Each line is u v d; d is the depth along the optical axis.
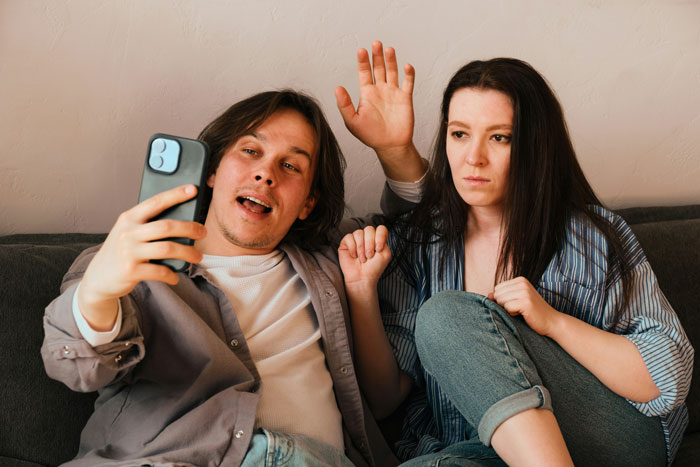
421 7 1.54
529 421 0.90
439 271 1.28
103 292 0.82
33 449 1.01
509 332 1.00
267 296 1.15
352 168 1.57
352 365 1.18
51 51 1.30
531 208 1.18
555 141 1.19
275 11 1.44
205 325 1.04
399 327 1.30
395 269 1.32
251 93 1.45
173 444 0.95
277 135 1.17
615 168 1.73
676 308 1.41
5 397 1.01
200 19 1.39
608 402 1.04
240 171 1.14
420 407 1.30
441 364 0.99
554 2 1.62
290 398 1.09
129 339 0.92
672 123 1.74
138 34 1.35
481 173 1.16
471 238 1.28
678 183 1.78
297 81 1.48
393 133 1.31
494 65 1.18
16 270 1.08
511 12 1.60
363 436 1.19
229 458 0.95
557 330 1.04
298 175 1.18
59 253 1.16
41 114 1.31
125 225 0.80
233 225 1.13
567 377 1.02
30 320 1.06
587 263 1.16
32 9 1.28
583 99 1.68
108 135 1.36
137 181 1.39
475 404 0.94
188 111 1.41
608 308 1.14
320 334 1.17
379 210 1.60
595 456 1.01
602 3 1.64
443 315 0.99
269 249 1.19
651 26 1.68
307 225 1.30
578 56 1.65
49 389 1.05
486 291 1.25
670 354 1.04
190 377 1.03
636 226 1.48
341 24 1.49
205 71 1.41
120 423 1.00
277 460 0.96
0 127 1.28
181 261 0.81
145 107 1.38
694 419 1.38
